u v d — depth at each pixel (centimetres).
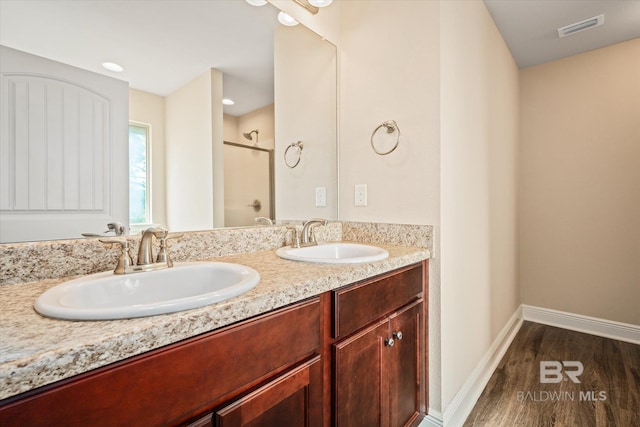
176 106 115
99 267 92
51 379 42
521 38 229
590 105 248
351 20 169
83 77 94
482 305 188
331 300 90
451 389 145
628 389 169
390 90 152
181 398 55
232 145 133
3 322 53
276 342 72
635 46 229
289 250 128
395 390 116
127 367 49
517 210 275
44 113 86
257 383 69
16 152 82
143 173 106
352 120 169
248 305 66
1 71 80
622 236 236
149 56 108
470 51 169
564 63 259
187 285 92
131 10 104
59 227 89
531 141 275
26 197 83
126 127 103
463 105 160
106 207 98
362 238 162
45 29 87
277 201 150
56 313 55
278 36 146
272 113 147
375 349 105
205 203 124
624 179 235
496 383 178
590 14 200
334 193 174
